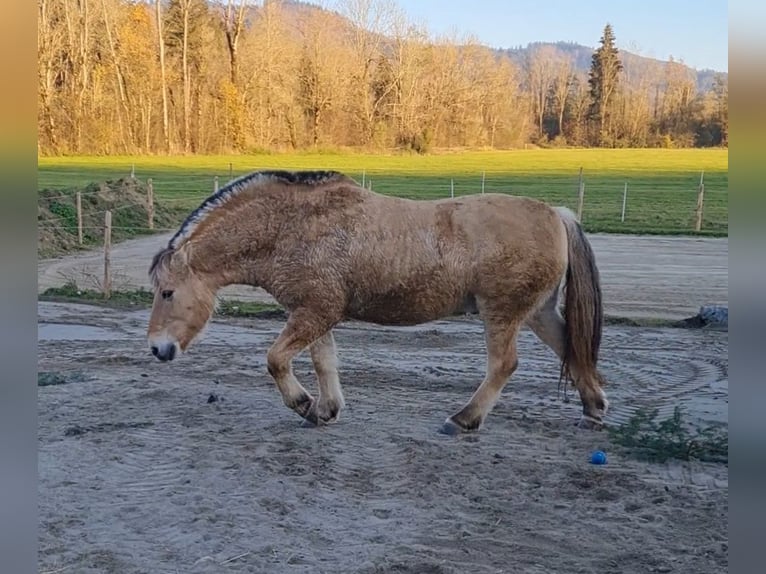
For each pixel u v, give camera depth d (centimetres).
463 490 551
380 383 872
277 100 5366
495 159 5084
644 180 3856
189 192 3000
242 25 5309
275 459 596
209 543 459
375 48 5709
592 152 5809
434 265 643
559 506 529
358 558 443
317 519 497
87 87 4850
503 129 6550
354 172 4053
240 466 579
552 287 665
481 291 653
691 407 792
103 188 2452
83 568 425
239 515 497
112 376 877
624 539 480
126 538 464
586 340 684
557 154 5575
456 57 6084
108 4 4909
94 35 4881
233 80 5300
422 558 442
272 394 805
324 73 5459
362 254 642
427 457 611
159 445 628
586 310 680
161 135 5062
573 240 678
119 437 644
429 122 5909
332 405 691
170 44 5109
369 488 552
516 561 447
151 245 2138
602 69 7169
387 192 3306
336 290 650
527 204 667
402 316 666
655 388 873
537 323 703
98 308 1385
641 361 1011
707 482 582
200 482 550
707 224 2581
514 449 639
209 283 675
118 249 2066
